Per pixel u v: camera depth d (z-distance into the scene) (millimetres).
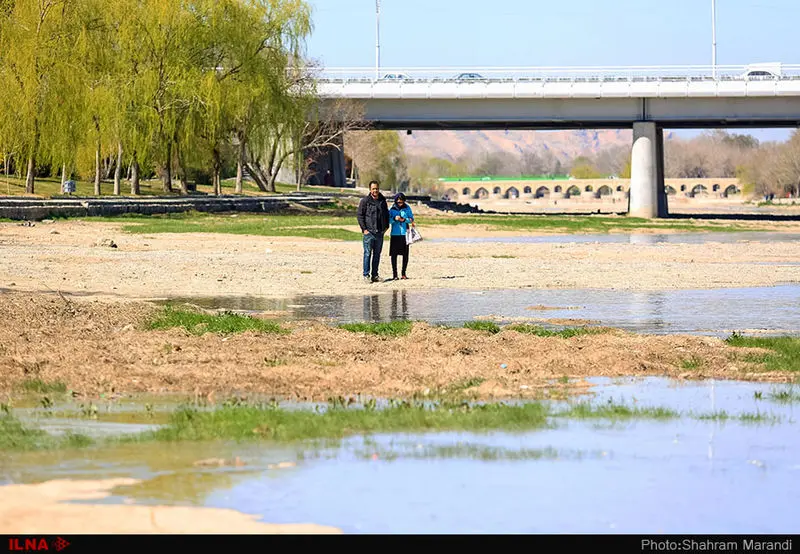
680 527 7988
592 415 11953
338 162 144000
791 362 15812
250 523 7988
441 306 24094
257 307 23609
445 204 116312
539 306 23938
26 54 69312
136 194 81438
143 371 14617
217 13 81250
